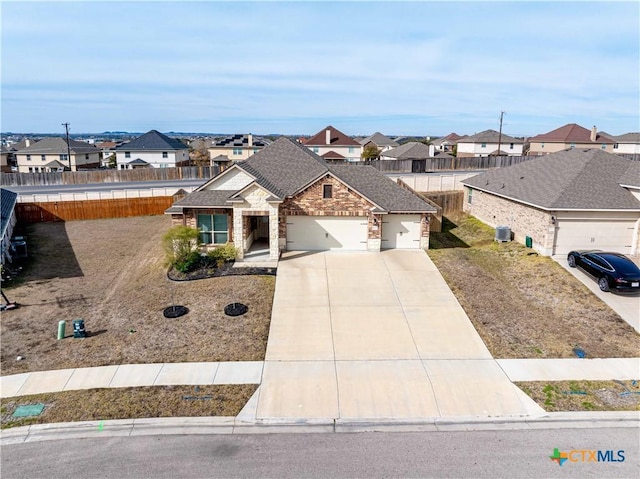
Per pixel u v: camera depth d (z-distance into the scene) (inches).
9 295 780.6
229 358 571.2
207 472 379.2
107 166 3417.8
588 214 884.0
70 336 631.2
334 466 386.9
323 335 627.8
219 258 887.1
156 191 1601.9
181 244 862.5
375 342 611.5
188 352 584.7
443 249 993.5
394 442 422.3
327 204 944.9
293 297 738.8
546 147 3144.7
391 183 1033.5
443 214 1357.0
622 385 514.9
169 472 379.6
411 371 545.6
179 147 2989.7
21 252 991.0
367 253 952.9
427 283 794.8
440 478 371.2
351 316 680.4
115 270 911.0
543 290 767.7
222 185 973.8
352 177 1037.8
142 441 422.3
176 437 428.1
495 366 556.1
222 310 697.0
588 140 3065.9
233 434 433.4
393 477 372.5
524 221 994.1
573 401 486.3
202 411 467.5
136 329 645.9
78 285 830.5
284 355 579.2
